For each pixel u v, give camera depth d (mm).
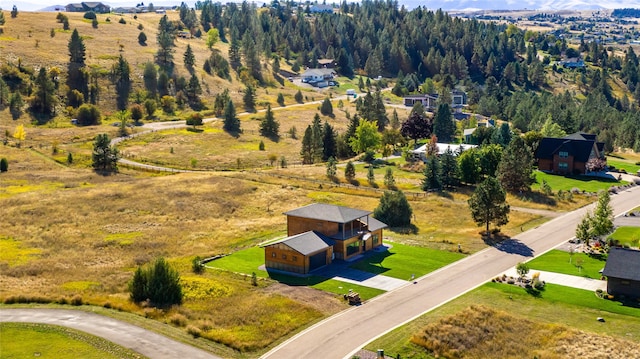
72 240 81125
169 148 144625
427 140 167625
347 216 76250
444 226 90688
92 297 56812
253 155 144625
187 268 69812
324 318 54875
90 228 87250
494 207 83438
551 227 87562
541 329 52531
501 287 62781
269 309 56406
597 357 47562
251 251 78062
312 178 119688
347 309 57031
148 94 186500
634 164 137750
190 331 50656
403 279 66062
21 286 60438
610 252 63438
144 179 116750
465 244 80438
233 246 80625
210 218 94812
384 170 130625
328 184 115438
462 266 70688
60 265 69438
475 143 155750
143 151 140500
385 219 91875
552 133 152375
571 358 47688
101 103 176625
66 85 176875
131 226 88812
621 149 167625
